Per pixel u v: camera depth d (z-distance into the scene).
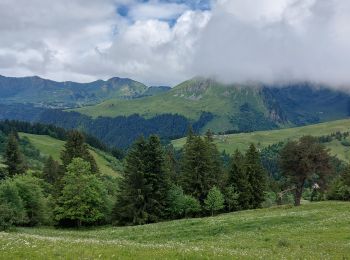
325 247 26.89
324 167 78.31
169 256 18.73
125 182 79.25
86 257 17.17
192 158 89.31
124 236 46.25
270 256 21.47
